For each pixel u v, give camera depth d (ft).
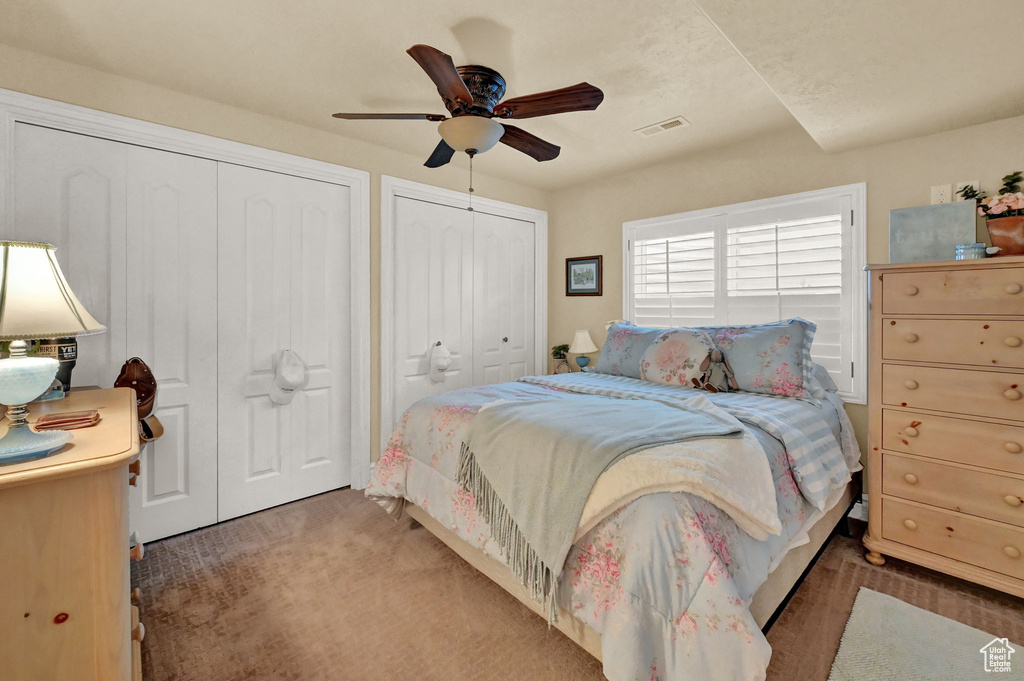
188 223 8.00
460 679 4.82
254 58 6.75
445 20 5.80
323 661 5.08
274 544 7.68
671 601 3.93
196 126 7.97
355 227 9.91
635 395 7.52
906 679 4.75
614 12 5.60
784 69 5.78
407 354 10.94
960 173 7.52
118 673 2.97
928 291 6.40
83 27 6.01
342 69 7.04
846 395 8.68
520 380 9.89
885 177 8.23
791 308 9.35
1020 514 5.74
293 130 9.06
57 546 2.79
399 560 7.19
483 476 5.82
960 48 5.27
